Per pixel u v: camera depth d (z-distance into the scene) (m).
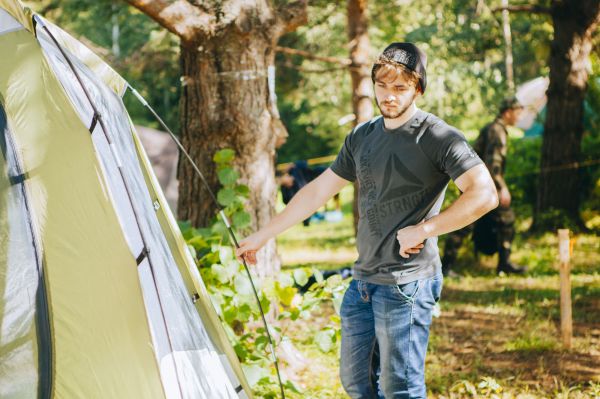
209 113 5.27
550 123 11.26
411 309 3.05
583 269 8.38
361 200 3.18
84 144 2.88
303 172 9.88
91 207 2.85
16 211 2.79
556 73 11.12
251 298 4.23
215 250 4.36
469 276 8.47
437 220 2.87
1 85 2.83
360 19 8.84
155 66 10.12
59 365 2.77
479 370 4.91
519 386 4.58
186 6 5.07
